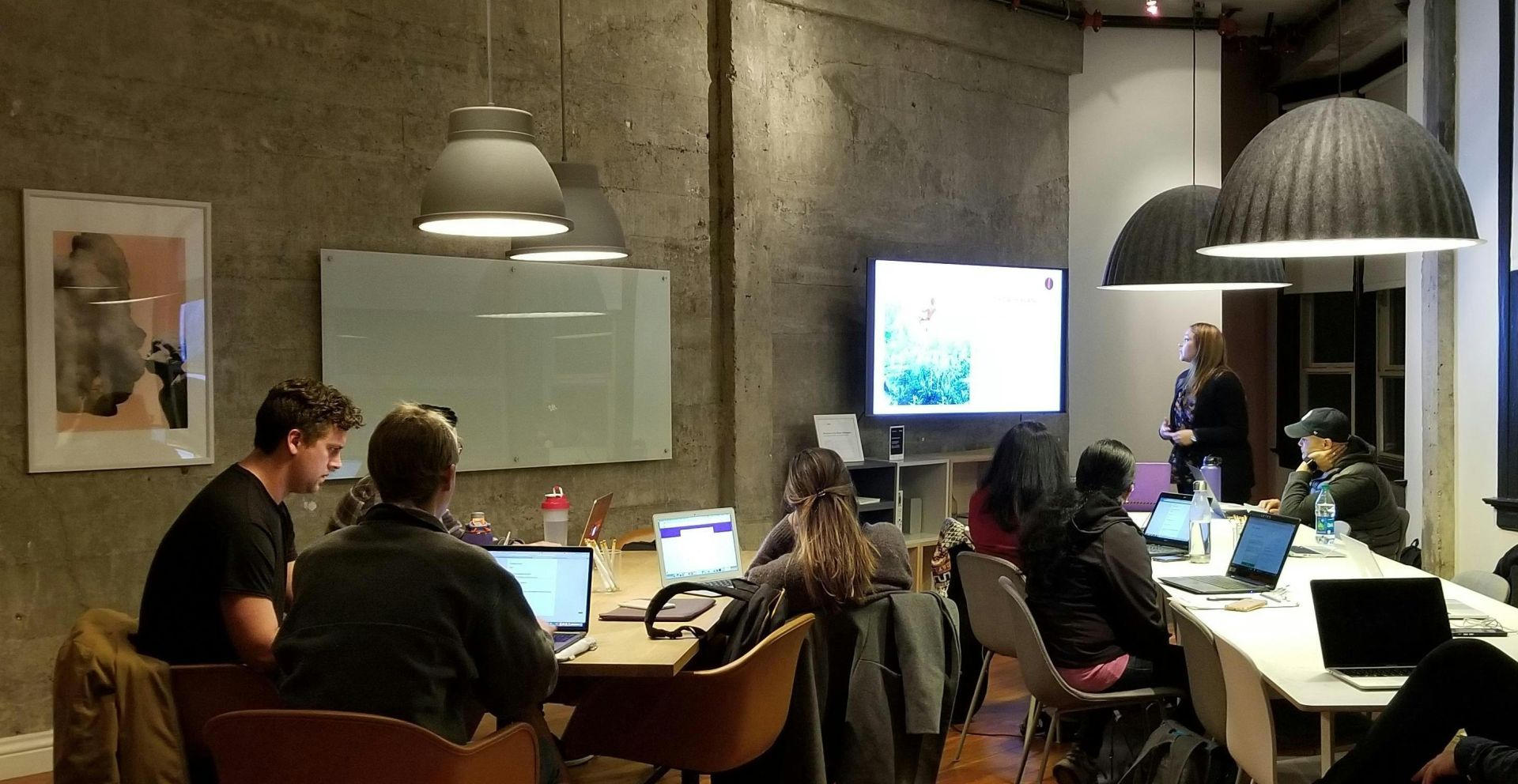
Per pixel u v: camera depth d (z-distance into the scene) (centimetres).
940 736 331
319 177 462
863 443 668
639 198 562
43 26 399
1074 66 753
